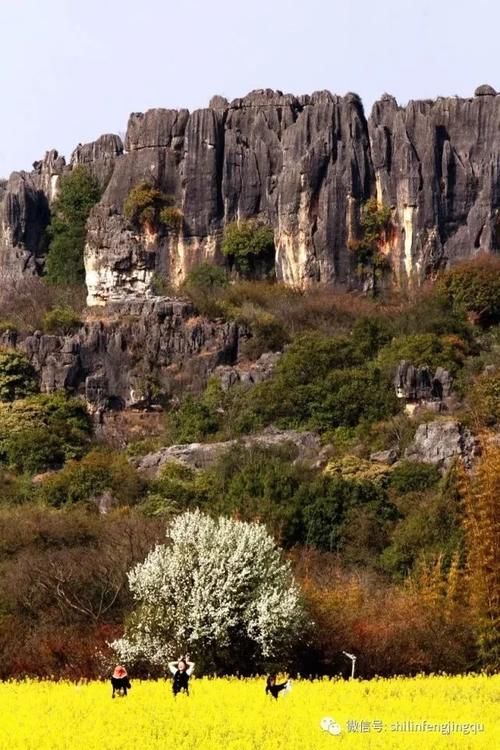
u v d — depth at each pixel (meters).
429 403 146.62
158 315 164.38
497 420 143.00
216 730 59.72
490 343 160.88
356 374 148.62
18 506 128.12
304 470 129.50
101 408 158.38
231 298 170.62
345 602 89.75
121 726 60.22
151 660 81.62
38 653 85.44
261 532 83.56
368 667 84.31
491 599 88.56
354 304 169.50
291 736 58.66
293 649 83.50
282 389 150.25
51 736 58.25
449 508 112.44
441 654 86.31
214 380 158.50
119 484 132.00
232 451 138.38
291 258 175.12
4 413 152.50
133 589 83.69
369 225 174.62
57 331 166.00
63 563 97.44
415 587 98.56
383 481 130.00
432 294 168.25
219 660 81.81
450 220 175.38
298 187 175.12
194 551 82.81
